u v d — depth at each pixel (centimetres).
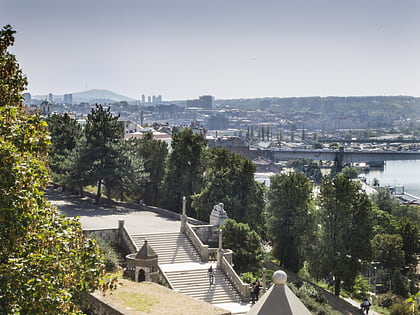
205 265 6062
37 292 2117
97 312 3266
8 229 2208
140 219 7831
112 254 5719
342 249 7556
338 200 7656
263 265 7344
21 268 2141
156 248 6353
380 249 10781
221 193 8275
